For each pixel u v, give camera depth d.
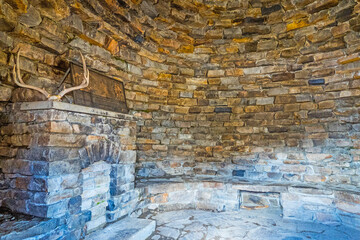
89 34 2.94
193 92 4.60
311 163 4.04
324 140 3.97
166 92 4.44
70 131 2.35
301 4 3.62
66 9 2.57
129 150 3.35
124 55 3.56
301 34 3.82
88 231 2.66
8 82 2.34
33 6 2.30
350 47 3.52
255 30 4.05
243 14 3.97
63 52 2.76
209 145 4.62
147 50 3.91
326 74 3.85
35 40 2.43
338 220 3.38
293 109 4.20
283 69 4.11
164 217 3.60
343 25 3.44
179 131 4.62
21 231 1.88
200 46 4.31
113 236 2.59
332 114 3.92
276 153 4.28
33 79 2.50
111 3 3.00
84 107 2.48
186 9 3.87
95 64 3.19
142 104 4.30
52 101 2.13
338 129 3.87
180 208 3.96
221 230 3.19
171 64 4.31
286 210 3.68
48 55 2.64
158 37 3.94
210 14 4.00
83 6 2.74
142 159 4.32
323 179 3.93
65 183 2.28
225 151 4.56
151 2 3.52
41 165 2.14
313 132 4.07
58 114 2.21
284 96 4.27
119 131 3.14
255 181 4.11
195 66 4.45
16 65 2.31
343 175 3.80
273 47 4.07
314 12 3.61
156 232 3.08
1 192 2.30
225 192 3.95
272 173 4.26
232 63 4.35
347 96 3.75
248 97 4.49
